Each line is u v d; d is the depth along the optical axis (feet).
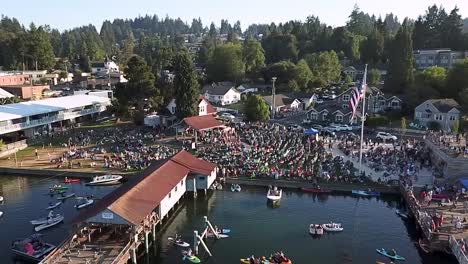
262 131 332.39
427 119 371.97
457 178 213.87
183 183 209.97
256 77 631.56
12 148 293.84
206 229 169.58
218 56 644.69
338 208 200.95
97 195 219.00
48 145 309.42
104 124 380.17
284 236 171.22
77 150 290.97
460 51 598.34
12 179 248.11
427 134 309.83
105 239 151.94
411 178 223.51
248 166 243.60
